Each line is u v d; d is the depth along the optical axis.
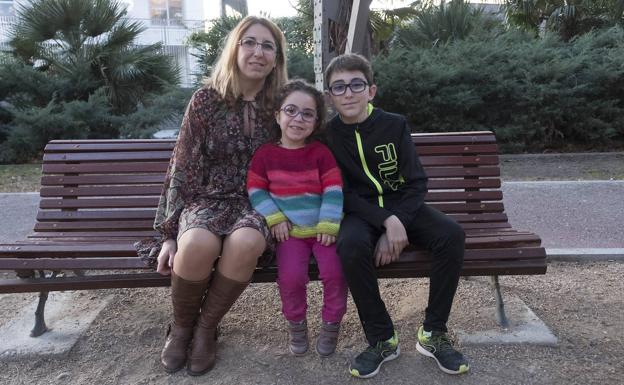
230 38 2.27
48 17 8.53
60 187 2.71
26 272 2.32
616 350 2.30
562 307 2.70
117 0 9.28
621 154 7.12
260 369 2.20
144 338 2.47
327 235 2.15
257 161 2.27
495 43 7.90
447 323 2.52
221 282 2.07
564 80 7.40
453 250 2.10
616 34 8.12
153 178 2.72
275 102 2.30
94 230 2.64
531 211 4.38
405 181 2.33
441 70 7.29
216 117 2.27
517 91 7.32
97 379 2.17
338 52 3.63
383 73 7.37
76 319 2.62
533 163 6.75
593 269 3.23
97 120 8.08
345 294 2.21
